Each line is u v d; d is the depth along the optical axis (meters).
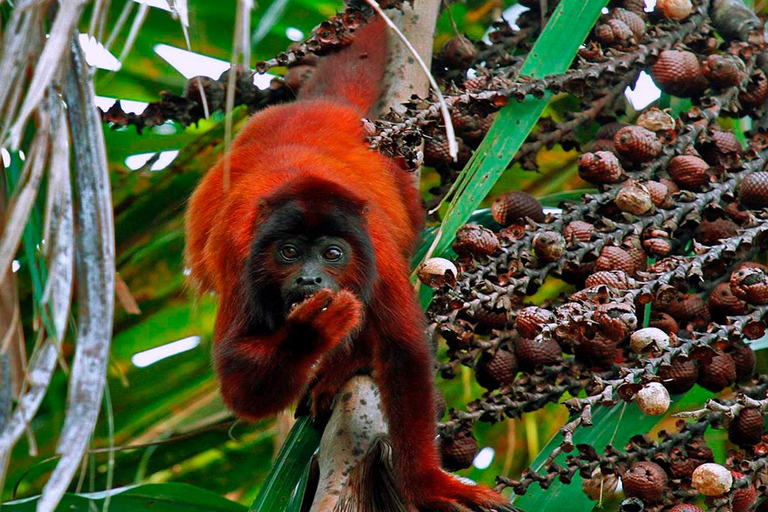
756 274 7.69
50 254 5.23
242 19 4.77
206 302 10.77
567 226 8.20
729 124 11.73
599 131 9.79
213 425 10.67
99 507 7.97
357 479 7.64
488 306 7.58
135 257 10.52
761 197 8.51
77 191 5.37
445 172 9.80
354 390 8.32
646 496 7.38
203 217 10.02
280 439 10.20
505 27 10.37
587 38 9.96
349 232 8.95
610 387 6.85
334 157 9.94
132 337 10.66
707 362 7.42
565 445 6.60
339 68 10.85
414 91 10.17
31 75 5.62
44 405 10.11
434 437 8.38
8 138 5.11
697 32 9.94
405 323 8.79
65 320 5.09
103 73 11.07
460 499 8.02
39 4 5.32
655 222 8.22
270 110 10.58
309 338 8.21
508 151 8.46
